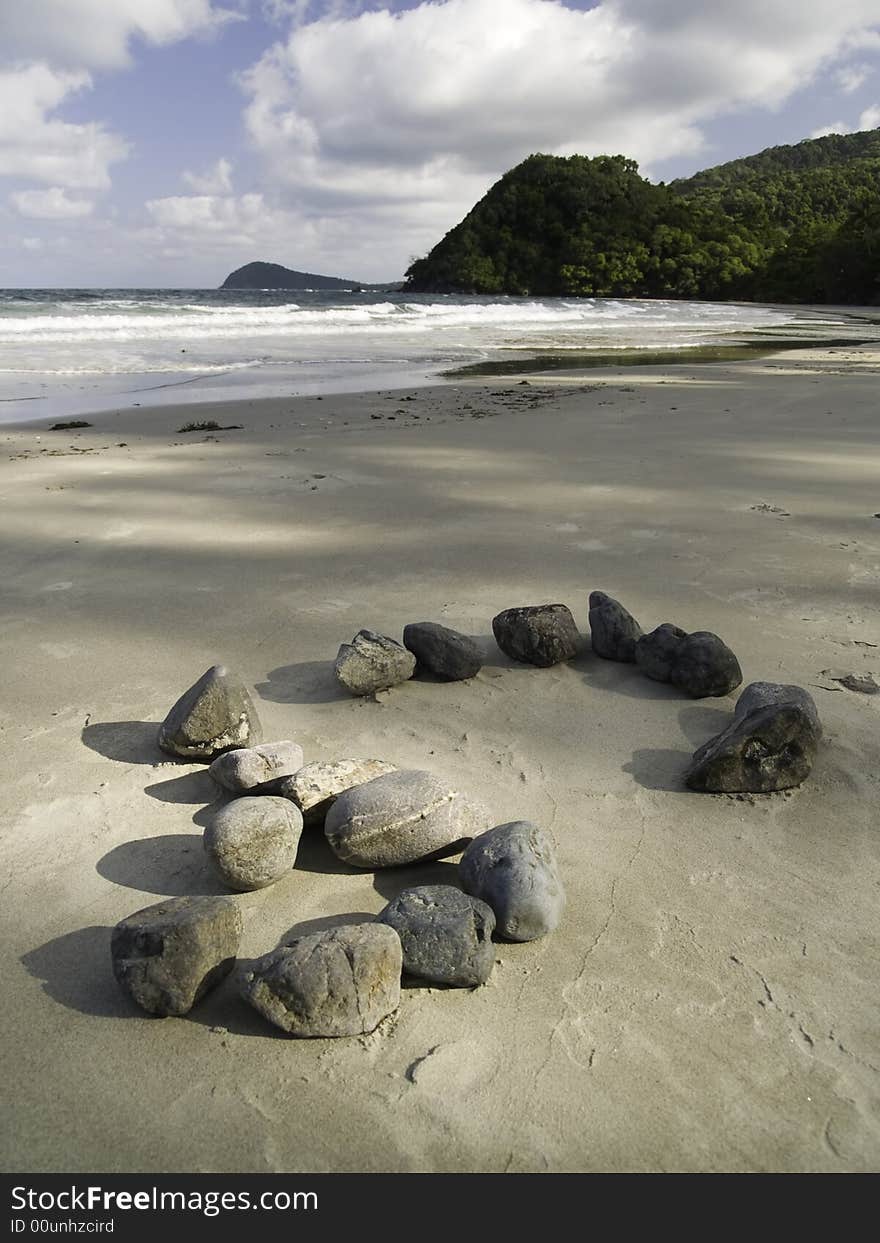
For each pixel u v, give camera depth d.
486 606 4.30
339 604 4.34
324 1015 1.86
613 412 10.23
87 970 2.07
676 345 22.08
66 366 15.07
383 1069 1.80
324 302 47.31
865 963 2.08
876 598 4.33
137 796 2.75
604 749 3.04
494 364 16.47
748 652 3.74
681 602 4.31
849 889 2.33
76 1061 1.82
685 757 2.99
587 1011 1.94
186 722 2.88
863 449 8.08
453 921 2.04
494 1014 1.94
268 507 6.11
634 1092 1.75
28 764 2.90
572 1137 1.66
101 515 5.91
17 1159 1.62
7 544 5.25
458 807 2.49
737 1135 1.67
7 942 2.15
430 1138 1.66
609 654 3.73
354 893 2.36
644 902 2.28
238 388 12.69
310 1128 1.67
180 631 4.00
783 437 8.67
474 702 3.38
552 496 6.36
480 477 6.96
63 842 2.52
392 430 9.07
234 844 2.27
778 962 2.08
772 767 2.75
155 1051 1.85
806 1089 1.75
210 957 1.97
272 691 3.45
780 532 5.43
